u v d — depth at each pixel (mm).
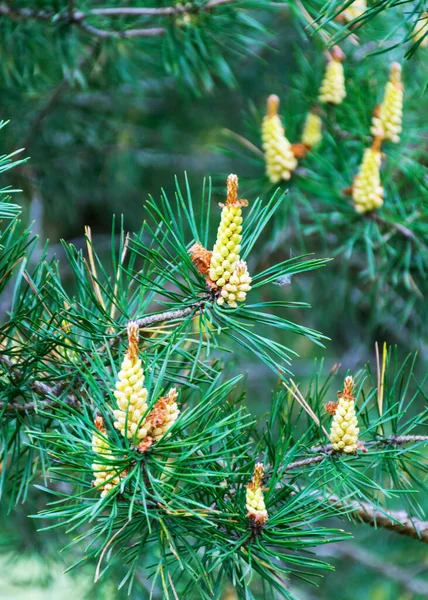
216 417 659
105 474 619
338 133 880
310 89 873
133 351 609
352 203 855
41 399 687
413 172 858
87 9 851
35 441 687
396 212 862
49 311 681
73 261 675
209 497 682
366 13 697
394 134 837
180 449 650
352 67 888
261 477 642
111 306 701
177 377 693
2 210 652
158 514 624
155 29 882
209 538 643
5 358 676
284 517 655
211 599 644
